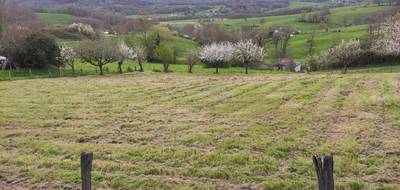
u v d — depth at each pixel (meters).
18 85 40.41
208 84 39.06
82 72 57.00
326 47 91.12
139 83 41.50
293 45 99.06
